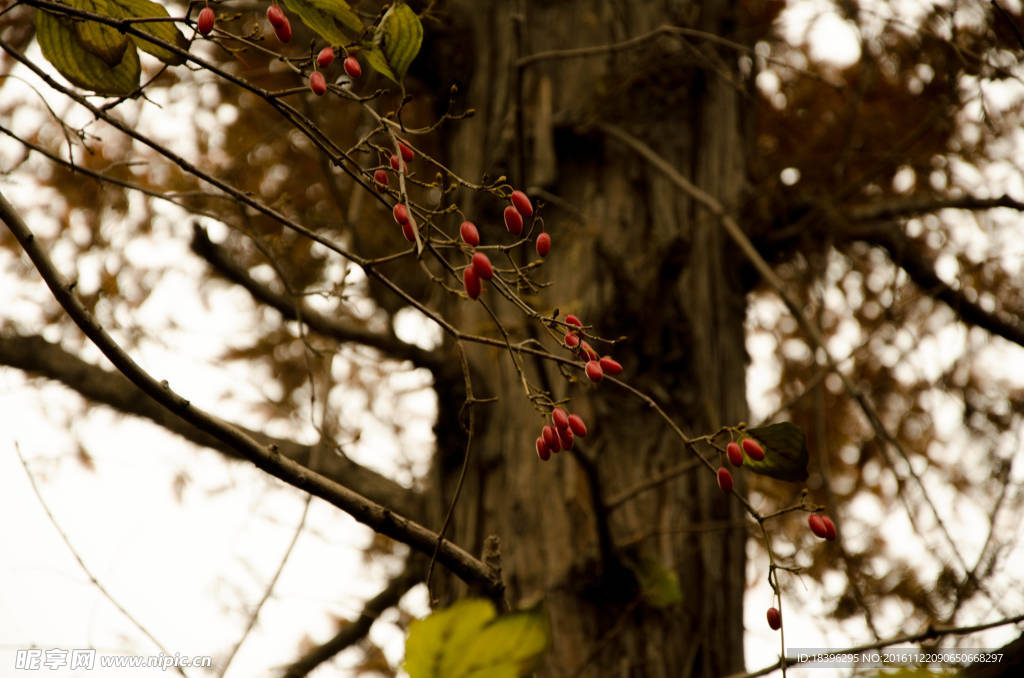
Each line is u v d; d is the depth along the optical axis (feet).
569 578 9.56
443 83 12.41
